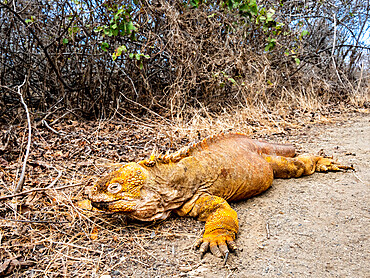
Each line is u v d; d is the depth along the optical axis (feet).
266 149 3.15
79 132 4.42
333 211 2.44
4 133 3.92
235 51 5.62
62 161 3.50
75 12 4.68
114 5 4.66
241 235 2.21
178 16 5.02
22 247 2.07
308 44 7.37
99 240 2.19
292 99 6.25
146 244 2.15
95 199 2.16
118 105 4.93
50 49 5.06
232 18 5.66
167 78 5.65
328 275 1.80
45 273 1.87
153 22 5.30
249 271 1.86
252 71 5.96
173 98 4.83
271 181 2.85
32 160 3.43
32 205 2.53
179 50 5.07
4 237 2.17
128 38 5.16
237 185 2.57
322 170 3.18
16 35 5.16
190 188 2.39
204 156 2.52
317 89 6.73
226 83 5.79
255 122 5.17
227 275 1.84
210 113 5.30
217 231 2.07
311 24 7.55
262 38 6.31
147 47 5.12
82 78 5.04
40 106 5.19
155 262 1.98
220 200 2.29
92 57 4.92
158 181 2.31
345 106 6.54
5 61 5.14
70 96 5.16
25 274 1.87
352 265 1.86
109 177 2.23
